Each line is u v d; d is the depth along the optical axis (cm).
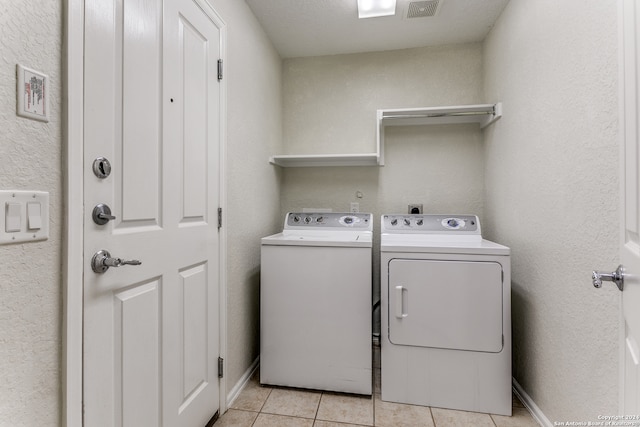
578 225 126
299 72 266
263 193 223
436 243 185
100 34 90
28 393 72
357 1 193
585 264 122
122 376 98
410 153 253
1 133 66
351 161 255
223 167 160
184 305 130
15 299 69
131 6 102
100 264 89
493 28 219
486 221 235
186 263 131
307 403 171
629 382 76
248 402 172
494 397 162
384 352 173
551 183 145
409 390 170
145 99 108
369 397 177
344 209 262
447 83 246
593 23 116
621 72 81
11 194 68
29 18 72
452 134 248
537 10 158
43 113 75
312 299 183
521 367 177
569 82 131
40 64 74
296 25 219
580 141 124
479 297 164
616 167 105
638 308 68
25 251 71
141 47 106
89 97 86
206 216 147
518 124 179
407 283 171
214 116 153
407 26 221
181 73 128
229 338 170
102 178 91
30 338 73
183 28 129
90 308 87
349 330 179
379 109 249
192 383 135
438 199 249
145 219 108
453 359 166
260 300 198
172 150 122
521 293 176
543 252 153
